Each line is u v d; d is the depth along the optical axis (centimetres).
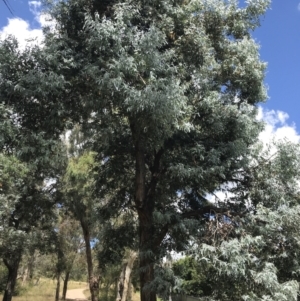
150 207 1012
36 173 2022
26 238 1897
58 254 2475
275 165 963
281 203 934
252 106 1016
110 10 916
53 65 852
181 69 948
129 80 834
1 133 816
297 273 888
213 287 904
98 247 1404
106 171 1176
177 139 996
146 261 943
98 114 905
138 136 937
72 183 1928
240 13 1044
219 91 1046
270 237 889
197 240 886
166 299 865
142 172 996
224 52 1045
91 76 843
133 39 832
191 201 1057
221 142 980
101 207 1223
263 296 799
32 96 847
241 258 810
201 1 984
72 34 954
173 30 964
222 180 1022
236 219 930
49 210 2286
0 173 1190
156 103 777
